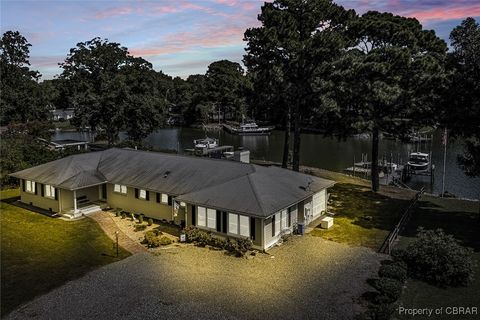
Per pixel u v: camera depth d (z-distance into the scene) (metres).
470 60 30.83
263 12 44.75
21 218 34.28
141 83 72.06
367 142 99.88
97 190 37.66
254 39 44.56
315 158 78.88
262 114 52.00
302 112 48.25
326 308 19.73
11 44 81.62
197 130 137.50
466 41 31.45
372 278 22.97
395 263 23.38
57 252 26.97
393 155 81.31
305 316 19.03
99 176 36.69
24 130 67.44
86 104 69.00
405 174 60.81
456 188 54.56
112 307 19.83
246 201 27.78
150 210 34.06
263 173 32.66
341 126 42.00
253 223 27.02
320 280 22.77
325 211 36.28
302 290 21.59
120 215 34.81
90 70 73.44
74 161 38.38
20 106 79.81
